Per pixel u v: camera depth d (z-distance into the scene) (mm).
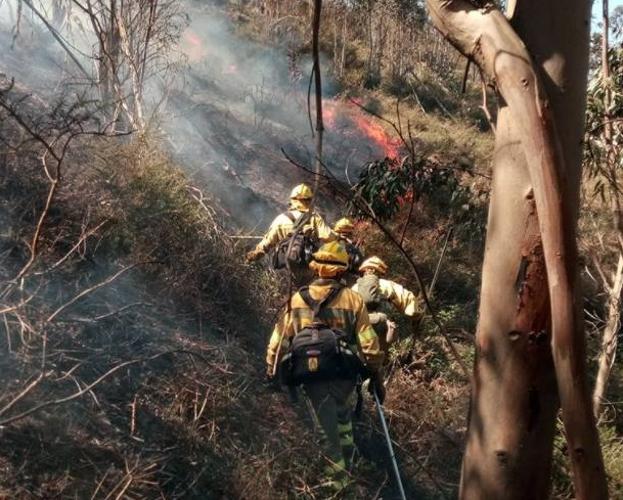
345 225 6656
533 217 1859
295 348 4773
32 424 3883
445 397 6332
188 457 4336
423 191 7938
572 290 1667
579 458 1668
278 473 4555
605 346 6270
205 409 4773
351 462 4863
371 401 5832
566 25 1869
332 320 4871
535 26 1881
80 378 4352
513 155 1878
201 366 5125
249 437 4828
